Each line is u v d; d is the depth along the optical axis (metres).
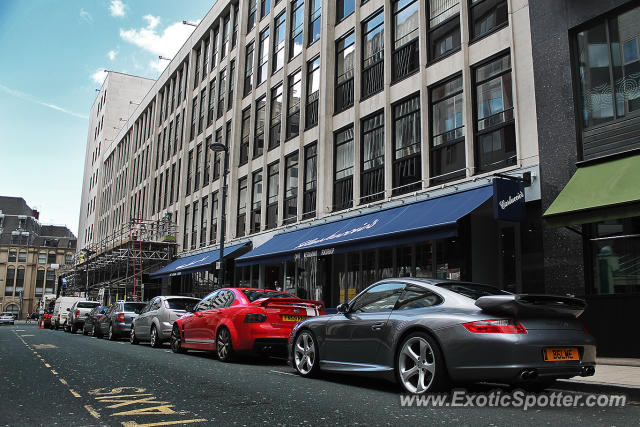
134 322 15.63
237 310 9.80
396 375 5.97
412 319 5.90
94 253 38.06
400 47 15.64
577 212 8.95
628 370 7.52
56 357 10.35
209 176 28.27
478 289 6.34
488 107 12.57
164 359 10.17
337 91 18.56
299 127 20.33
